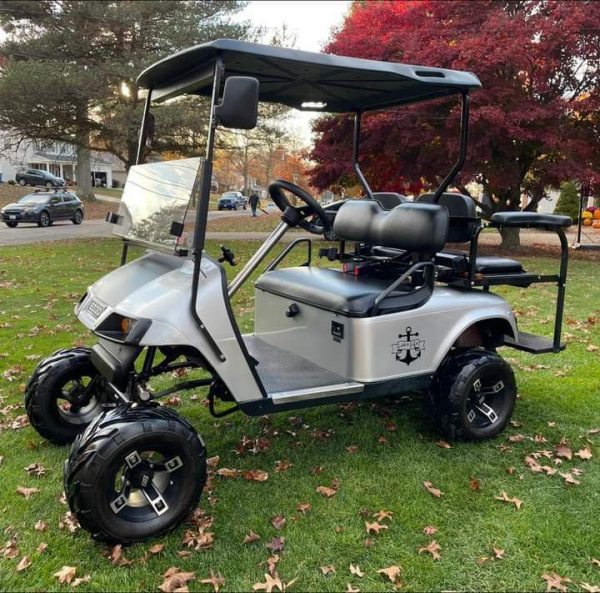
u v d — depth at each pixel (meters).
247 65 2.72
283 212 3.17
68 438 3.18
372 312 2.91
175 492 2.41
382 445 3.25
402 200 3.81
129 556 2.30
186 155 12.95
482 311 3.29
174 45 13.50
